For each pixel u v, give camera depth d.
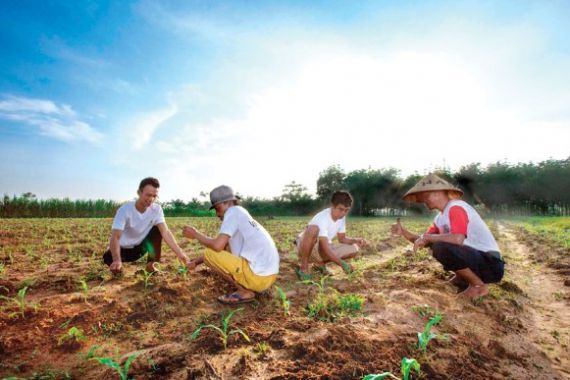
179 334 2.91
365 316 3.36
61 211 24.38
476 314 3.65
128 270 5.21
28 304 3.51
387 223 19.66
